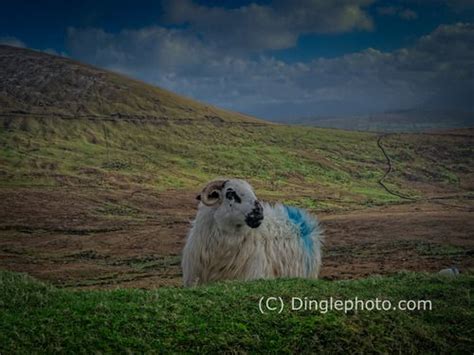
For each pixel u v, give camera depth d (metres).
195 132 112.50
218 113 131.25
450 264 26.38
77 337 7.95
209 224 12.67
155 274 28.58
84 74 134.88
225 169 90.94
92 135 103.38
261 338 8.18
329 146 112.88
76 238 43.41
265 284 10.29
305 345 8.09
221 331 8.24
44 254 37.25
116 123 111.12
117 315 8.55
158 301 9.11
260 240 12.59
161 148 100.62
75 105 117.88
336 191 79.94
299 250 13.04
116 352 7.75
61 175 76.25
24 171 77.00
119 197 65.25
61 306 8.99
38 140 96.88
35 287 9.91
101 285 25.78
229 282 10.59
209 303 8.97
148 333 8.13
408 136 123.94
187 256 12.97
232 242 12.40
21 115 108.62
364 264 27.06
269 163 96.12
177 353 7.81
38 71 133.00
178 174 84.75
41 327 8.14
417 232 37.66
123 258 35.25
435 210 56.94
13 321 8.34
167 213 58.41
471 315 8.94
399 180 92.69
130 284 25.52
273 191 77.06
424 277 10.95
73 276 29.06
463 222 41.59
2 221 50.12
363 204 67.56
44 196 63.31
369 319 8.67
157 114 119.56
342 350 8.08
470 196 78.81
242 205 12.19
